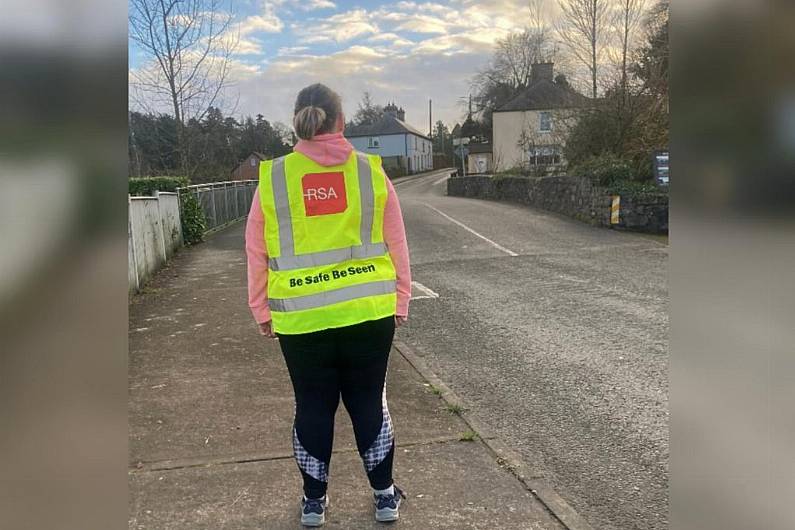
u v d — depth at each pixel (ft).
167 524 9.54
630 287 29.63
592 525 9.70
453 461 11.68
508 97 202.49
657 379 16.58
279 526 9.52
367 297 8.95
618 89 66.08
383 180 9.25
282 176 8.96
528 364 18.10
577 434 13.16
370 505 10.09
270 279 9.08
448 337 21.33
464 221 61.62
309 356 9.05
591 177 58.70
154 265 34.60
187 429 13.12
